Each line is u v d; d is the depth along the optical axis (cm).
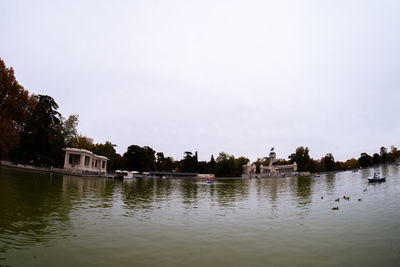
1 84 4781
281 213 2244
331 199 3162
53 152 6950
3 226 1415
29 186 3023
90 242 1282
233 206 2684
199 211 2339
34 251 1110
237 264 1083
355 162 16762
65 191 3022
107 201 2633
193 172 14900
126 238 1385
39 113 5812
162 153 15350
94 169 7369
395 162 15350
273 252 1236
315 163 14150
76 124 7838
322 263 1109
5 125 4806
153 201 2941
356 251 1262
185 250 1238
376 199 3022
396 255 1206
